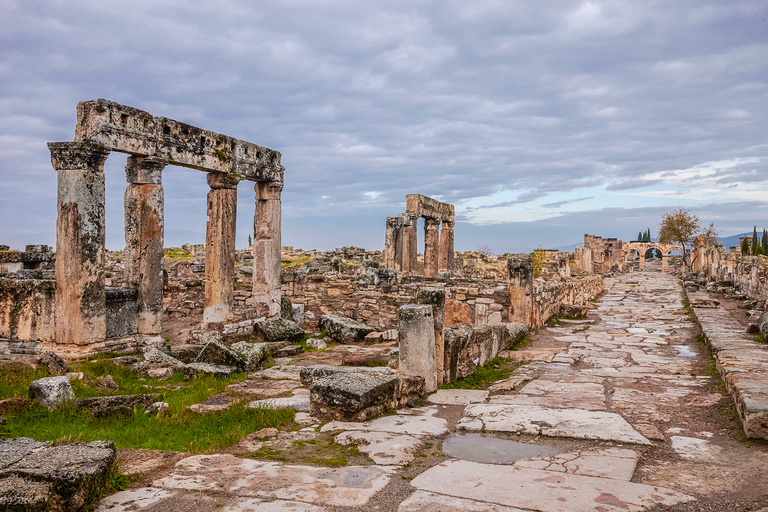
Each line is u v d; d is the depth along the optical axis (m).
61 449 4.68
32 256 22.19
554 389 9.24
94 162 11.30
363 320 18.77
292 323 16.56
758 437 6.08
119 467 5.07
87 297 11.23
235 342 14.74
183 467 5.16
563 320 20.28
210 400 8.62
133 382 10.22
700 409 7.69
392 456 5.55
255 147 16.17
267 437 6.30
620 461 5.45
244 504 4.31
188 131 13.73
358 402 6.91
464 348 10.30
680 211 56.97
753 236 71.44
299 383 10.12
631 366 11.55
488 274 37.72
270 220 17.05
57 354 10.72
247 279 22.48
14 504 3.72
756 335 13.45
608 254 66.44
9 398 7.73
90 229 11.23
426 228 30.95
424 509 4.23
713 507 4.36
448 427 6.83
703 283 33.16
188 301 18.62
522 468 5.25
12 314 11.76
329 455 5.64
